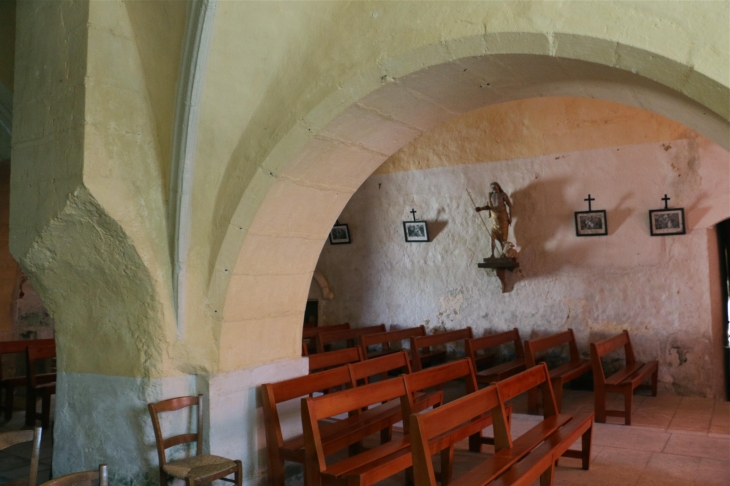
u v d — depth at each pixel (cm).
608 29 265
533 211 714
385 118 359
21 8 404
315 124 338
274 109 353
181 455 361
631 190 660
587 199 680
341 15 337
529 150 718
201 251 372
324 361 474
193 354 368
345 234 836
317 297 860
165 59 368
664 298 642
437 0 308
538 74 321
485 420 404
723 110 249
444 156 774
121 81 364
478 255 751
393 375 780
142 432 361
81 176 340
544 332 705
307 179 369
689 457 421
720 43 244
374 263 820
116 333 378
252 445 382
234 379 375
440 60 306
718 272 665
